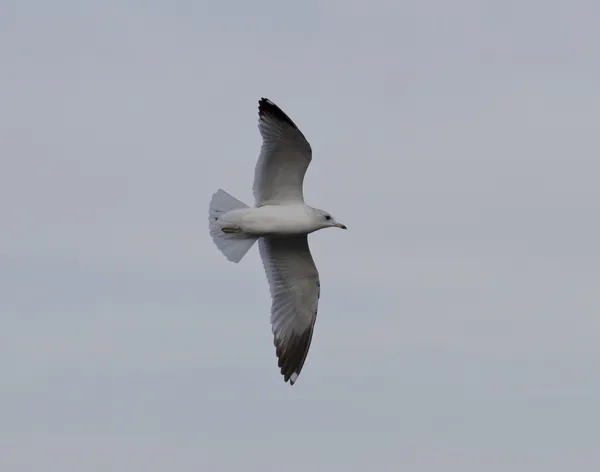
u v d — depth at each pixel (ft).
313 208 60.08
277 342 63.62
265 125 58.03
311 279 63.16
